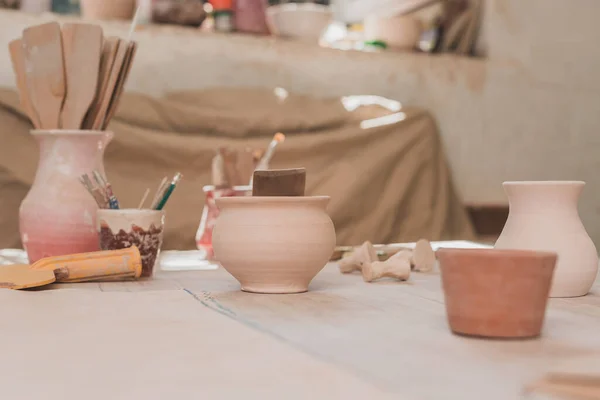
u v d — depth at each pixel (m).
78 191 1.11
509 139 3.09
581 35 3.21
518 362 0.48
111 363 0.48
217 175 1.31
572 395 0.39
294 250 0.82
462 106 3.01
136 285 0.94
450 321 0.58
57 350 0.53
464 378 0.44
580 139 3.22
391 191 2.60
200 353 0.51
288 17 2.81
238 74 2.73
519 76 3.09
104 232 1.03
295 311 0.70
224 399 0.40
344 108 2.67
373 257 1.05
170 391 0.41
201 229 1.36
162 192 1.07
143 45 2.58
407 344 0.54
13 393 0.42
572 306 0.75
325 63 2.85
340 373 0.44
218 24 2.76
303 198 0.84
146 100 2.41
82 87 1.14
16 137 2.17
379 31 2.98
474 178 3.04
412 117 2.73
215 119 2.44
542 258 0.55
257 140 2.45
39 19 2.42
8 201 2.12
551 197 0.83
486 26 3.07
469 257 0.56
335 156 2.57
